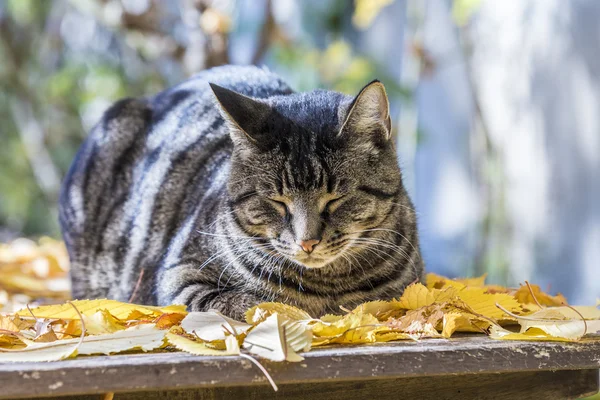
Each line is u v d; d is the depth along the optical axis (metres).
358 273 3.53
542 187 6.70
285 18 9.32
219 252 3.53
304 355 2.45
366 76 7.26
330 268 3.48
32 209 10.42
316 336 2.74
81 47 9.51
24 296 4.50
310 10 9.24
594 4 5.99
